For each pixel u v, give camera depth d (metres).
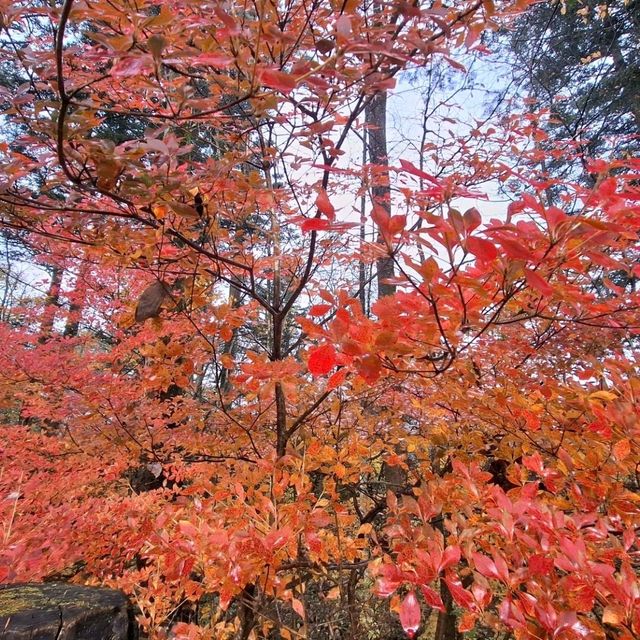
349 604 2.68
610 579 1.00
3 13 1.11
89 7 1.08
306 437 2.63
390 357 1.27
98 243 1.77
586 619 1.08
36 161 1.48
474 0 1.49
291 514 1.68
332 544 2.03
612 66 5.27
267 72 0.87
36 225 1.88
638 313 1.61
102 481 3.17
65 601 1.32
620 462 1.50
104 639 1.26
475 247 0.86
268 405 2.75
